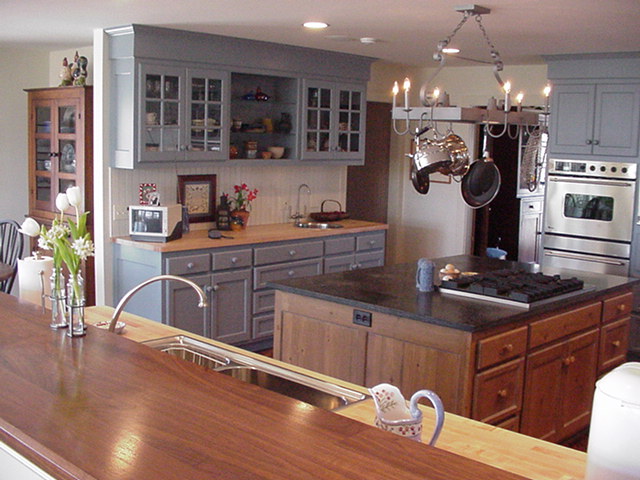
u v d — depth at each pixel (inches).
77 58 238.1
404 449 58.7
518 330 136.5
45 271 125.6
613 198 235.8
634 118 229.5
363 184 302.7
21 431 61.3
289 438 60.3
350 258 249.9
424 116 145.6
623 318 174.6
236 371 98.5
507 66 277.1
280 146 248.8
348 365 145.7
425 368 132.8
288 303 156.7
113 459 55.9
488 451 72.9
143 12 171.3
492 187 160.7
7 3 161.3
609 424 51.3
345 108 255.9
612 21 169.9
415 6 155.9
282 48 228.4
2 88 256.1
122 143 203.9
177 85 205.9
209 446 58.4
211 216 236.7
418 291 151.8
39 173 245.9
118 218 213.2
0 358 81.1
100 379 74.7
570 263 247.8
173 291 199.0
